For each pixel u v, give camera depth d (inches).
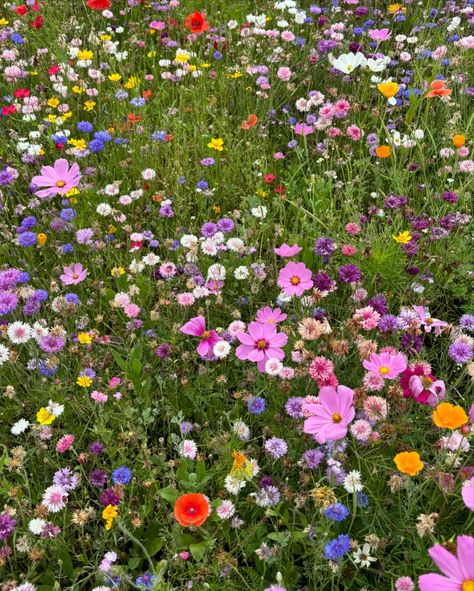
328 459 46.7
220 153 80.1
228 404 56.0
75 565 47.7
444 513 45.3
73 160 78.9
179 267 62.7
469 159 73.5
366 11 101.3
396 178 70.3
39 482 50.9
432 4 109.6
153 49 96.7
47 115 86.3
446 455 44.9
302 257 64.0
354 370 54.5
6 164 78.3
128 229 67.1
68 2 108.6
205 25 89.6
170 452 53.7
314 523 44.1
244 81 90.8
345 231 67.6
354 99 85.0
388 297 60.2
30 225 67.7
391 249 61.7
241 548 45.3
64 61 89.7
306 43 103.0
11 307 56.3
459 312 63.8
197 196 73.2
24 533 46.4
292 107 91.4
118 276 62.9
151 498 47.9
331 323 60.7
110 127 82.9
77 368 56.7
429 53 89.5
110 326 63.5
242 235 66.1
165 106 90.1
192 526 44.9
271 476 49.4
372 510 46.4
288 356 55.1
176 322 60.3
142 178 76.4
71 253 68.4
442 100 79.4
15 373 57.5
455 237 64.3
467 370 49.9
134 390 54.9
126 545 48.6
